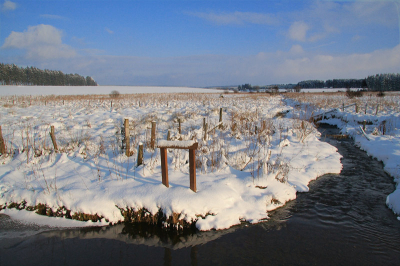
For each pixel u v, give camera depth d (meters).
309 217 5.76
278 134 12.89
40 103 27.16
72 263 4.34
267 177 6.84
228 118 16.83
